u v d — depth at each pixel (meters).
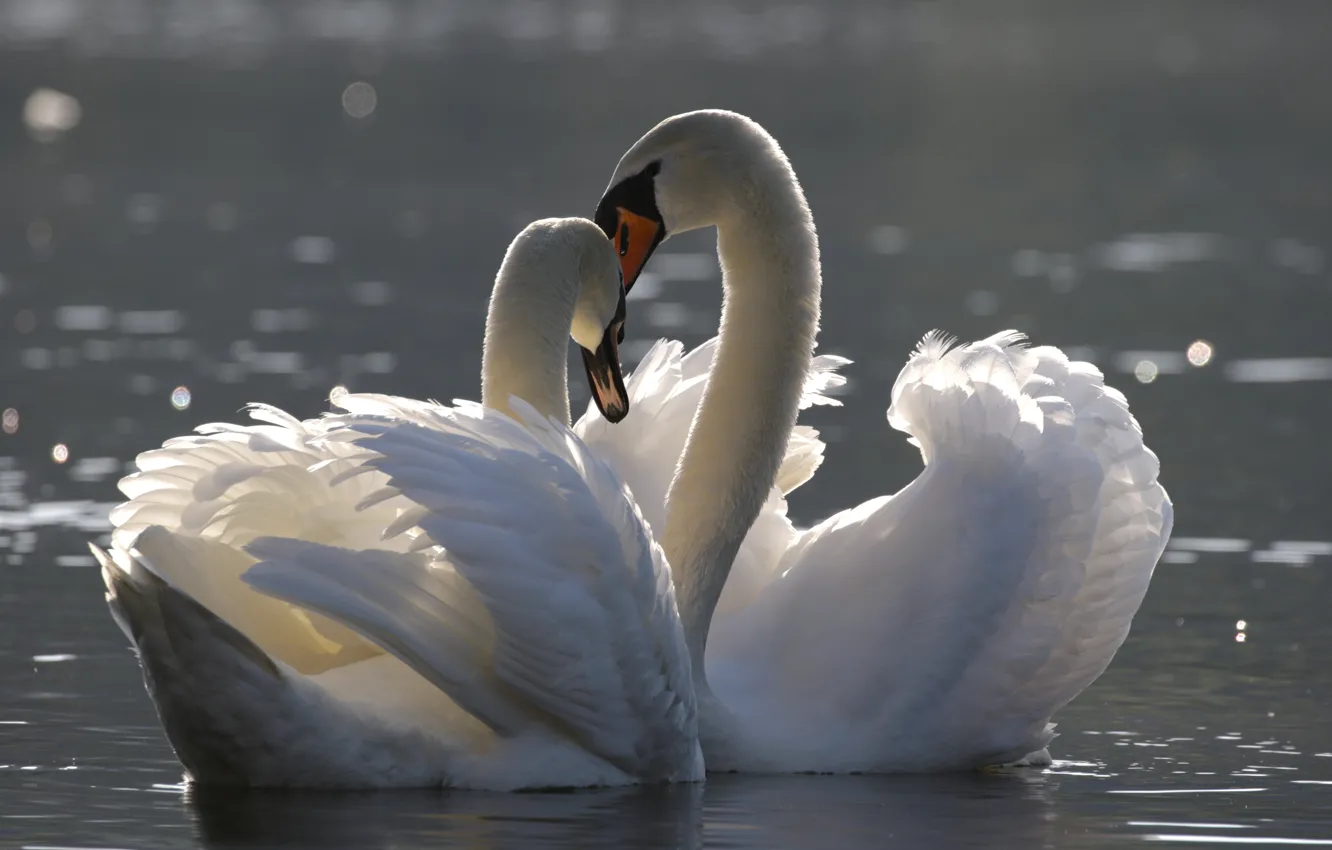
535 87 79.19
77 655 13.13
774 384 12.04
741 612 12.08
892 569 11.70
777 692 11.52
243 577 9.34
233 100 72.44
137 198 46.31
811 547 12.09
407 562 9.73
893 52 106.81
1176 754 11.63
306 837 9.27
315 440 10.11
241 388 23.84
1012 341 12.73
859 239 41.19
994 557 11.59
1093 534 11.77
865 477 19.91
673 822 9.91
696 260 38.66
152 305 31.09
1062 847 9.69
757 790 10.75
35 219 41.88
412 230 41.09
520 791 10.20
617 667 10.05
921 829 9.99
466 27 125.06
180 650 9.32
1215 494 19.36
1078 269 36.72
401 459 9.57
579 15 143.00
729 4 162.00
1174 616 15.01
